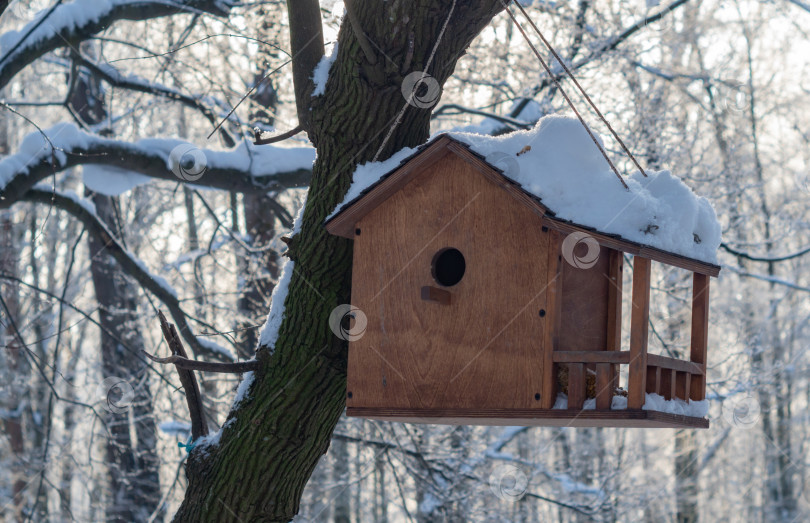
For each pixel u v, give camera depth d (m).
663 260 4.36
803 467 18.41
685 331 11.44
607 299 4.73
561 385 4.41
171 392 13.02
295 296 5.20
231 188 8.98
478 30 4.99
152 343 14.62
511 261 4.43
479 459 11.25
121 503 13.79
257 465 5.11
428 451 11.03
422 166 4.66
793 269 17.12
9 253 15.34
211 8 9.73
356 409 4.69
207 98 10.84
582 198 4.39
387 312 4.70
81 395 15.89
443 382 4.51
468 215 4.57
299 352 5.12
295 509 5.32
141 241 15.25
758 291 16.00
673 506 16.05
